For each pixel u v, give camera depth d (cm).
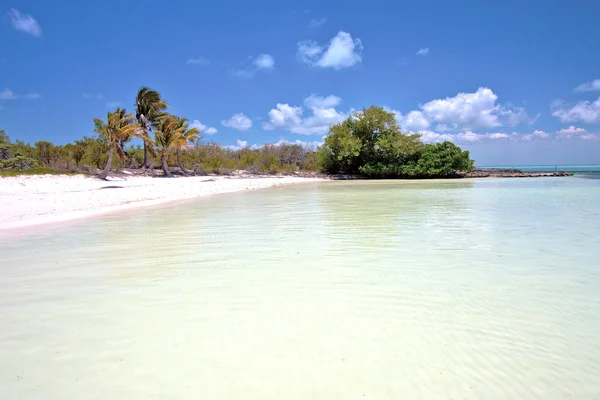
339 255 581
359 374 256
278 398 231
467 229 802
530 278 457
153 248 648
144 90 3438
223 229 834
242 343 299
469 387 241
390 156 3962
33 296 411
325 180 3700
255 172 4050
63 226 902
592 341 298
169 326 331
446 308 366
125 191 1866
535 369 261
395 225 863
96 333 319
